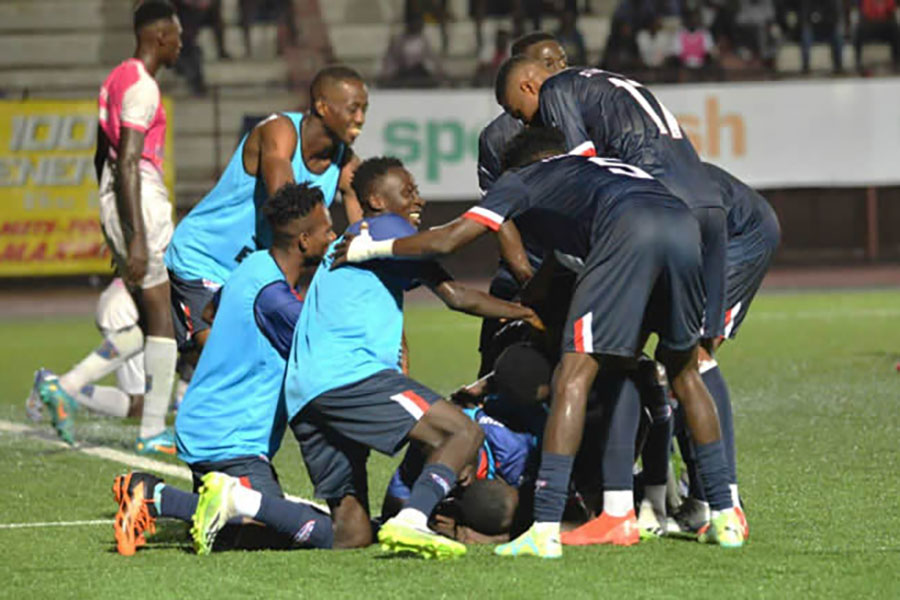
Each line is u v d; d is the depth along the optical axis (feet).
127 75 61.31
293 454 61.93
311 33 183.62
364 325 41.01
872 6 177.37
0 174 142.20
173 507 41.29
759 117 151.43
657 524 43.45
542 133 43.24
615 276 39.34
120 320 65.87
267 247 54.95
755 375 84.84
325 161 52.60
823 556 39.42
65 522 46.80
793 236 159.63
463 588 35.88
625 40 166.71
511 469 43.50
